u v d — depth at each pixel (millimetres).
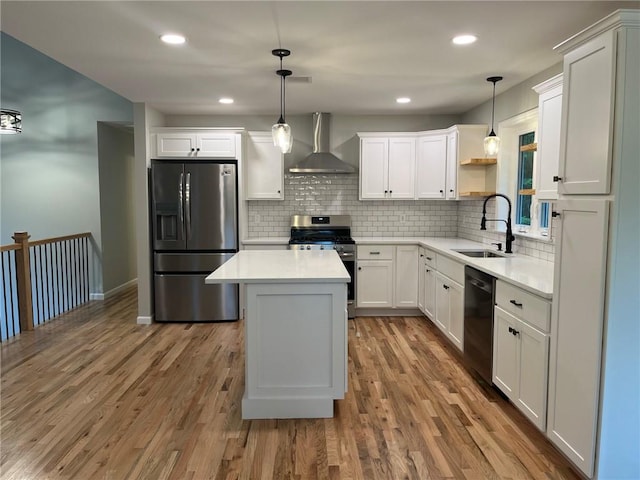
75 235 5789
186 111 5492
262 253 4000
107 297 6332
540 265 3377
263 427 2793
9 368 3727
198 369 3721
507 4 2422
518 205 4410
